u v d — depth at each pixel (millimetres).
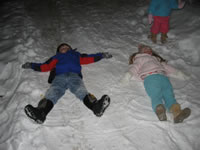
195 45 3971
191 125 2506
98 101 2463
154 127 2461
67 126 2463
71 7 6395
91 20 5391
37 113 2316
